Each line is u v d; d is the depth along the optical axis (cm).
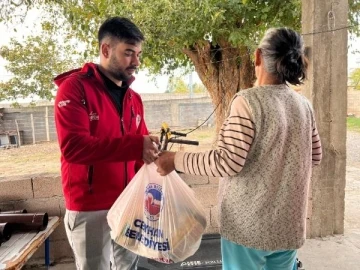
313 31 302
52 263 277
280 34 124
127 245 153
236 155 118
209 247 259
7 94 820
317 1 298
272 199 123
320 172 314
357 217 383
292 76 125
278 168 122
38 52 806
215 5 500
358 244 306
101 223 172
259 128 119
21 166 1009
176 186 153
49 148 1322
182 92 1750
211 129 1459
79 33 607
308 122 130
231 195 128
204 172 128
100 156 147
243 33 526
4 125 1420
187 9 513
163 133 160
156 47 555
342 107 313
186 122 1577
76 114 151
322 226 322
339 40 306
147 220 151
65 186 170
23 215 240
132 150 147
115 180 173
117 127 171
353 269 263
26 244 218
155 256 148
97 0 523
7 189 268
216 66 663
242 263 133
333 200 320
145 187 153
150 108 1549
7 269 186
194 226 153
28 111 1435
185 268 230
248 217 125
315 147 146
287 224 126
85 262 174
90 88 161
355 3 492
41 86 817
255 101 120
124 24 159
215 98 679
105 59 165
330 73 309
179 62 677
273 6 502
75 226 171
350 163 738
